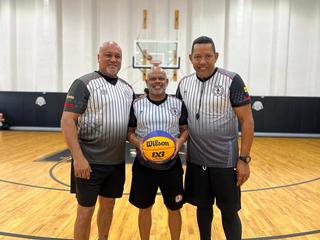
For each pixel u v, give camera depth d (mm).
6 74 10969
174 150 2215
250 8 10539
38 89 11031
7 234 2832
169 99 2332
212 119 2217
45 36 10891
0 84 11023
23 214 3330
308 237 2832
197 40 2213
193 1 10734
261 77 10883
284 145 8641
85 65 11039
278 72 10789
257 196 4062
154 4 10844
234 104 2186
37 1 10844
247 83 10734
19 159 6156
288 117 10461
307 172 5434
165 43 10633
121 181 2438
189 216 3350
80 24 10977
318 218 3312
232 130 2262
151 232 2926
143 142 2221
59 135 9734
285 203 3793
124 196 3955
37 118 10852
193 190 2344
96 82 2266
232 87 2188
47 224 3076
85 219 2281
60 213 3371
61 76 11148
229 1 10656
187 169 2393
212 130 2223
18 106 10859
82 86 2213
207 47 2170
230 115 2234
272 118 10484
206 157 2262
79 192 2277
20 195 3969
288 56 10891
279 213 3457
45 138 9062
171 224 2416
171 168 2326
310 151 7672
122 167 2434
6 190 4172
